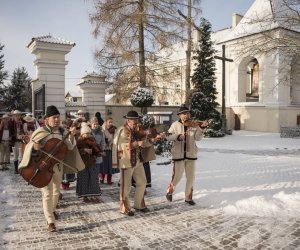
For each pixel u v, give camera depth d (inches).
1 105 1836.9
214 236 180.9
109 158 307.0
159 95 736.3
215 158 474.9
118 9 680.4
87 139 239.3
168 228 193.0
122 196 218.4
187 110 239.9
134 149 216.1
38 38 564.4
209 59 930.1
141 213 220.7
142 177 224.5
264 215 214.8
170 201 248.5
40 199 255.1
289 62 529.0
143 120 429.7
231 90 1235.2
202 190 276.4
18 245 167.6
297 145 701.9
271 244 169.8
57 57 571.2
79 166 209.9
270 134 1009.5
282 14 526.0
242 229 190.7
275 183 303.4
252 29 1020.5
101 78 753.6
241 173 354.6
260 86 1136.2
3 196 262.4
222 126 920.9
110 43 690.2
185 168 243.8
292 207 230.2
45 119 195.2
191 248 165.6
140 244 169.9
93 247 166.4
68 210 226.8
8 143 371.9
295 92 1172.5
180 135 233.3
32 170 182.4
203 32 925.8
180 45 761.6
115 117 888.9
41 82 559.8
